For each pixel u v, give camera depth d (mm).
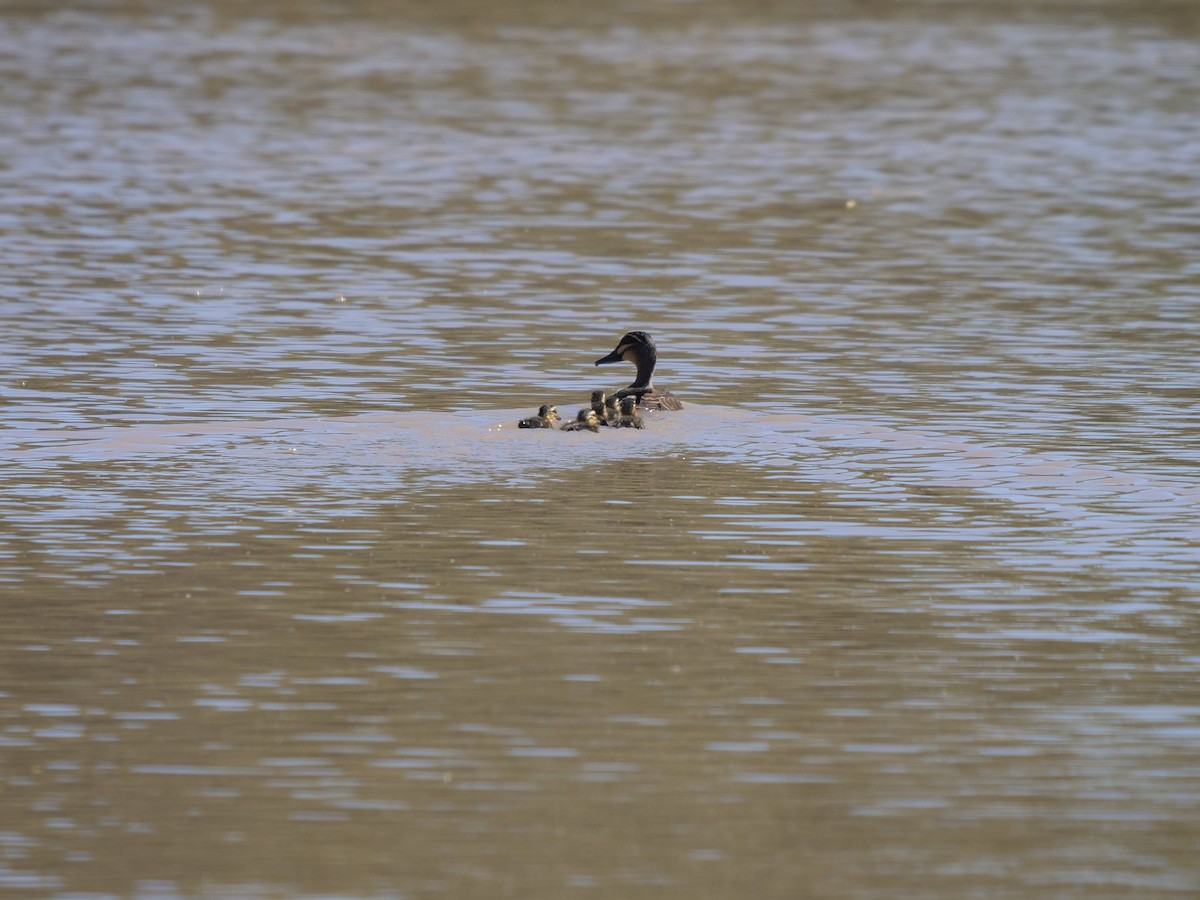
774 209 37812
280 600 15492
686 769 12516
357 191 38938
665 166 42500
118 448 20062
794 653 14523
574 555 16719
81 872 11156
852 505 18375
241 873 11180
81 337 26234
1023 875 11289
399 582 15938
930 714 13438
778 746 12898
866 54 60562
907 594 15852
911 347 26531
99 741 12828
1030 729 13227
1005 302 29719
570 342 26781
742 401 23016
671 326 27922
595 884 11141
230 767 12461
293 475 19078
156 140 44031
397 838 11594
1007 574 16406
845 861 11430
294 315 28156
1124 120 48781
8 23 62875
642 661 14289
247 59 57562
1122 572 16516
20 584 15781
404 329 27375
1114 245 34281
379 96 51719
